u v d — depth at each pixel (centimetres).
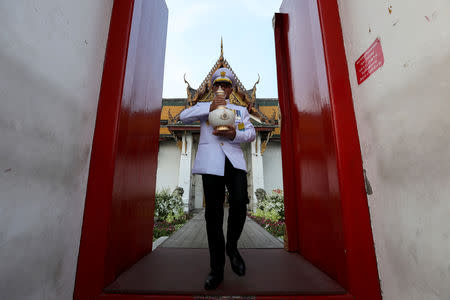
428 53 88
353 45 150
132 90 183
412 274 99
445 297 82
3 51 80
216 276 137
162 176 1359
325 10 171
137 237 206
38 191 99
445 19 79
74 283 128
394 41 109
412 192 99
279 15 311
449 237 80
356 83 147
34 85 96
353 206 135
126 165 169
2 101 80
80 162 133
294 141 262
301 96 233
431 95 87
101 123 150
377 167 125
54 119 109
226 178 162
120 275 160
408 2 99
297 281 152
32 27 94
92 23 145
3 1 80
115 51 164
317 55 179
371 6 129
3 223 81
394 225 111
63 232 117
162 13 299
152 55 253
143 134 223
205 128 167
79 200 132
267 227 602
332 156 150
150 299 129
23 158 90
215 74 174
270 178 1370
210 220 148
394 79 109
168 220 830
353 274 127
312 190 200
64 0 117
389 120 114
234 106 174
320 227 180
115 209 146
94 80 148
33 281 96
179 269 181
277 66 302
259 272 174
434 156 86
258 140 1184
